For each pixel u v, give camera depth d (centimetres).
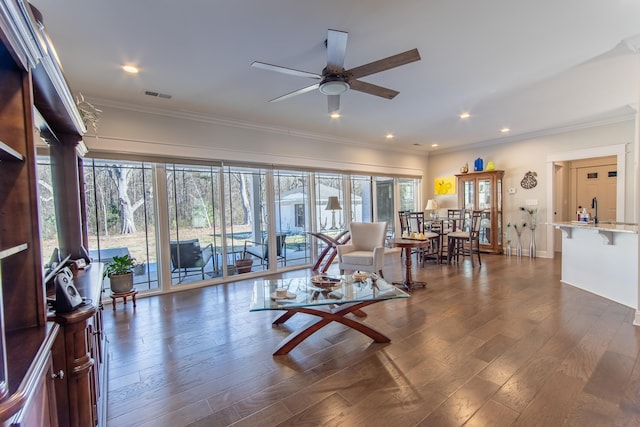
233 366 232
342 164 618
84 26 223
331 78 253
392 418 174
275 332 290
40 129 176
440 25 233
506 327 286
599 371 212
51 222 199
